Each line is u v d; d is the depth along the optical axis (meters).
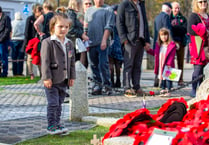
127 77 11.76
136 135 4.38
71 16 11.55
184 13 24.86
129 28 11.66
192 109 4.96
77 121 8.38
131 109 9.77
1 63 17.34
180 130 4.19
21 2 29.75
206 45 11.00
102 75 12.05
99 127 7.87
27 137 7.04
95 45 11.88
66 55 7.16
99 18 11.81
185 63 26.34
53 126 7.08
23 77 17.47
